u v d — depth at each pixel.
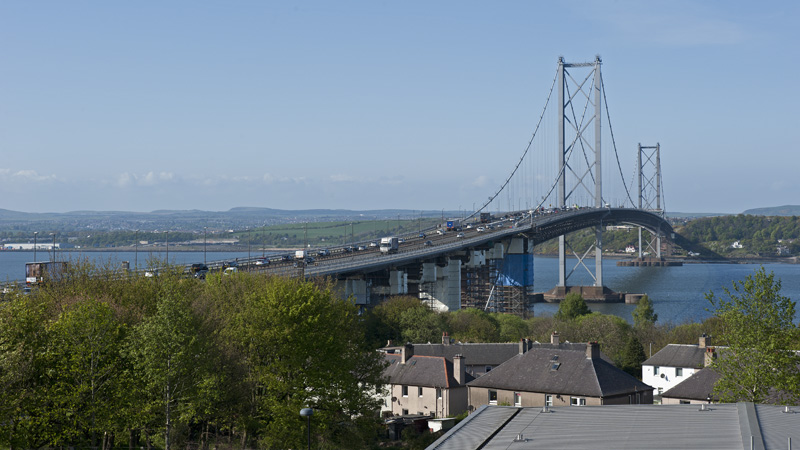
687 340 158.62
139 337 62.59
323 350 71.50
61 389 59.72
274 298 72.12
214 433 76.69
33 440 60.44
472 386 100.69
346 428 75.06
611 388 92.69
